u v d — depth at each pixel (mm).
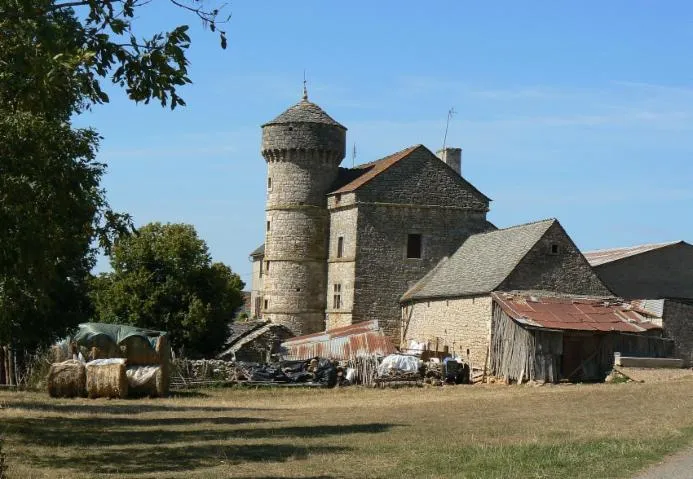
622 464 18562
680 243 64750
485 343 54750
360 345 60000
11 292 24000
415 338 63656
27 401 40219
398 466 19891
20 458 21891
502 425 28047
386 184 66000
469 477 17750
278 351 64688
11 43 17359
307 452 22875
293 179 68875
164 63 15188
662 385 43375
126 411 36188
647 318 54281
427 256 66312
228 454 22797
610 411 31734
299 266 68250
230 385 52656
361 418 32656
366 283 65188
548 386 48875
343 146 70500
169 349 49094
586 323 52688
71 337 50031
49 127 21031
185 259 62469
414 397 44344
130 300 60531
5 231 19609
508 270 55188
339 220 67688
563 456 19703
